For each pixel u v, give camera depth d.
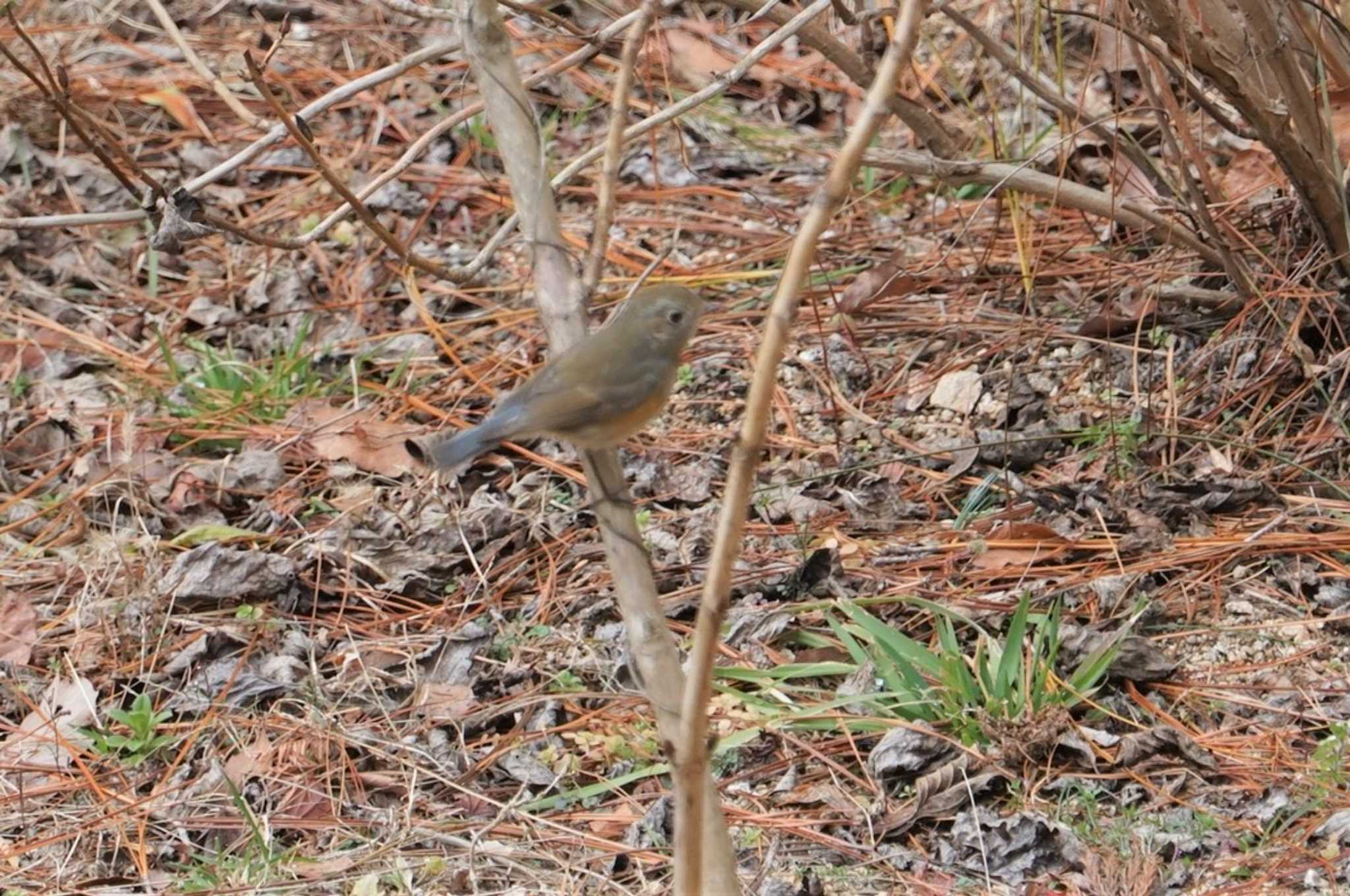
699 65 15.75
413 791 8.49
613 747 8.76
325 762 8.77
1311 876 7.45
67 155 14.85
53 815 8.52
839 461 11.17
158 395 12.30
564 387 6.65
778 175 14.63
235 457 11.56
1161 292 11.84
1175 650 9.20
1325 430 10.80
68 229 14.11
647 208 14.29
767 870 7.77
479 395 12.16
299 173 14.88
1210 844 7.77
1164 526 10.06
